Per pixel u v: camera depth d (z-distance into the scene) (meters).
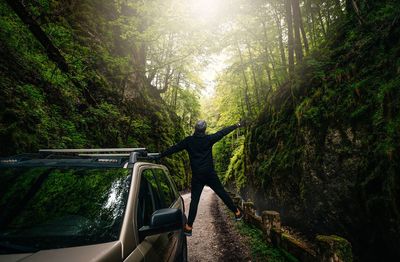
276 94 12.60
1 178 2.44
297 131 8.70
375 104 5.32
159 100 29.31
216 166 47.28
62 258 1.60
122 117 12.84
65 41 9.02
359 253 5.32
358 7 7.84
